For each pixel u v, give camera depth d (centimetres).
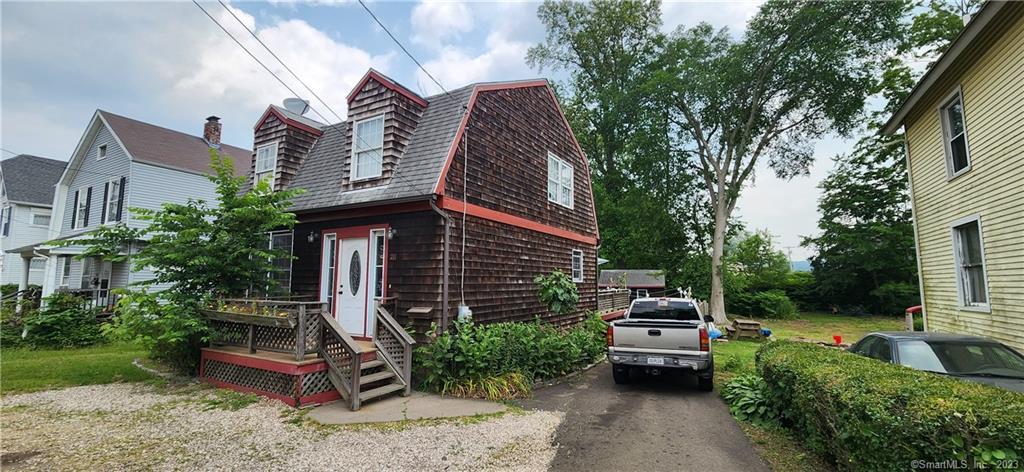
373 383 663
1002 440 244
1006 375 477
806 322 2317
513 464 426
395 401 650
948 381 336
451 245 785
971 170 777
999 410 257
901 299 2452
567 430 530
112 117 1772
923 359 511
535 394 720
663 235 2458
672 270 2588
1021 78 632
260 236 827
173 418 552
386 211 828
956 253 849
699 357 704
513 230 993
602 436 509
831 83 2025
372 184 865
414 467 415
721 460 437
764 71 2133
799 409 453
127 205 1597
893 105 1911
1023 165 638
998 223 704
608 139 2897
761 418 563
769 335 1586
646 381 829
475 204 863
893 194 2494
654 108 2298
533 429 528
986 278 739
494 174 941
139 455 436
